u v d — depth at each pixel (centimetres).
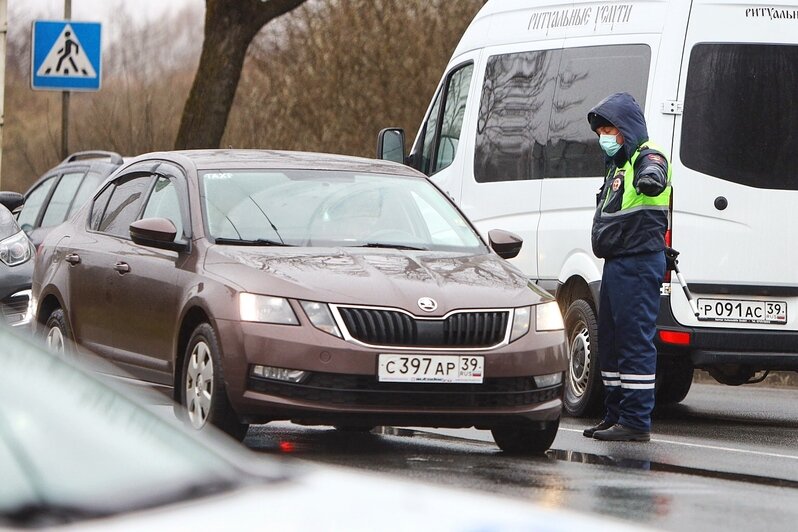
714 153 2961
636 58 3033
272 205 2494
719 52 2977
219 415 2214
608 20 3109
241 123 8012
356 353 2164
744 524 1714
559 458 2302
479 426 2259
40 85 5375
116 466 741
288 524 678
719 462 2311
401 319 2195
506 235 2591
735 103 2969
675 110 2961
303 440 2486
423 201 2608
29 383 765
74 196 4319
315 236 2450
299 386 2159
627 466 2216
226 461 787
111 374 2591
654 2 3034
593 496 1875
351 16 7706
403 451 2336
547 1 3291
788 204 2961
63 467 724
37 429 740
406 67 7644
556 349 2311
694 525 1692
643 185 2538
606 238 2608
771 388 4078
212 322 2234
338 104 7738
